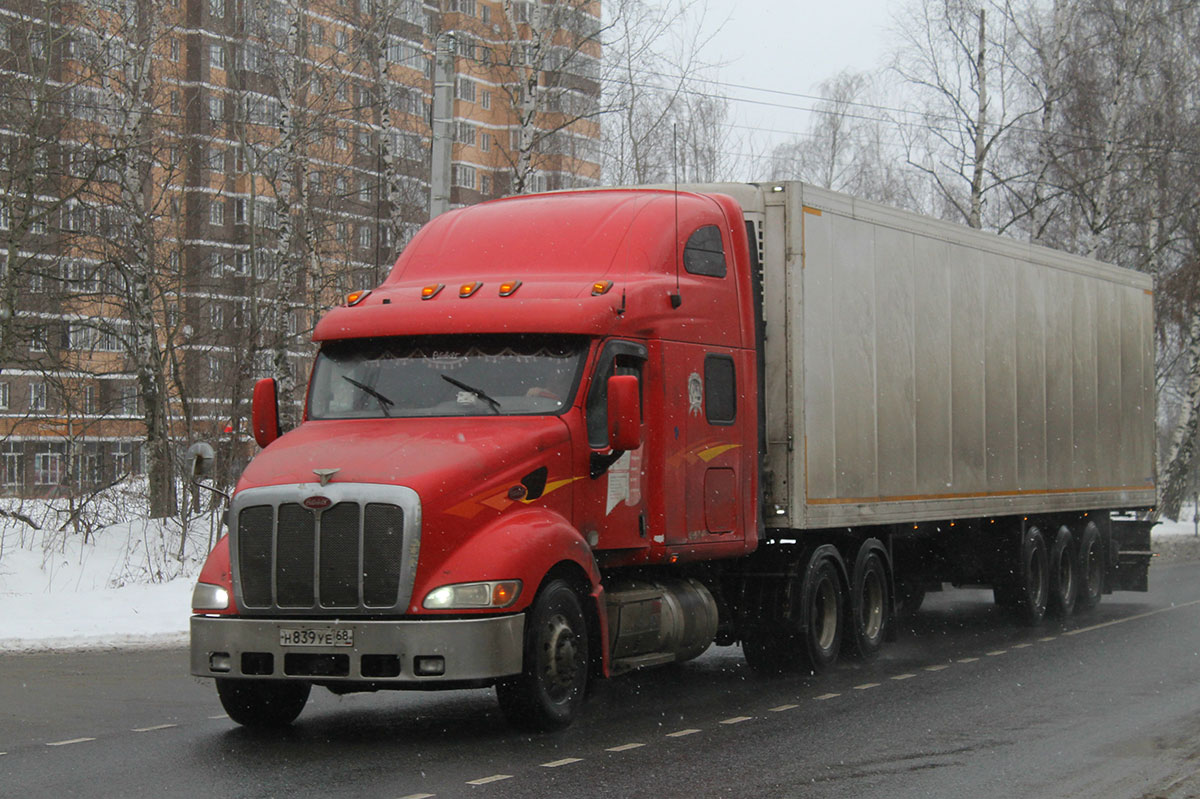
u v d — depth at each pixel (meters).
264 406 11.33
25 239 25.27
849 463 14.16
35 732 10.09
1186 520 54.88
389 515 9.38
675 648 11.94
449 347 10.93
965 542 18.05
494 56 29.77
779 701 12.02
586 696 10.52
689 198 12.61
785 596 13.53
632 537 11.19
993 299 17.83
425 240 12.29
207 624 9.65
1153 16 38.66
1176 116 39.84
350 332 11.09
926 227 16.08
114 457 25.17
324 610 9.43
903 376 15.39
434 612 9.34
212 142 30.84
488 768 8.87
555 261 11.65
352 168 32.69
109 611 17.33
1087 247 38.50
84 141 26.00
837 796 8.16
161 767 8.83
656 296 11.60
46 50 24.16
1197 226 40.09
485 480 9.78
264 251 30.03
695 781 8.52
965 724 10.74
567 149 40.34
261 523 9.62
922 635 17.62
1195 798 8.16
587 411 10.70
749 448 12.90
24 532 23.20
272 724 10.43
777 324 13.41
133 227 25.38
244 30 28.06
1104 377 21.41
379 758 9.18
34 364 24.38
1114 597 23.53
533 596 9.67
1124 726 10.66
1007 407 18.06
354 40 29.31
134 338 26.12
